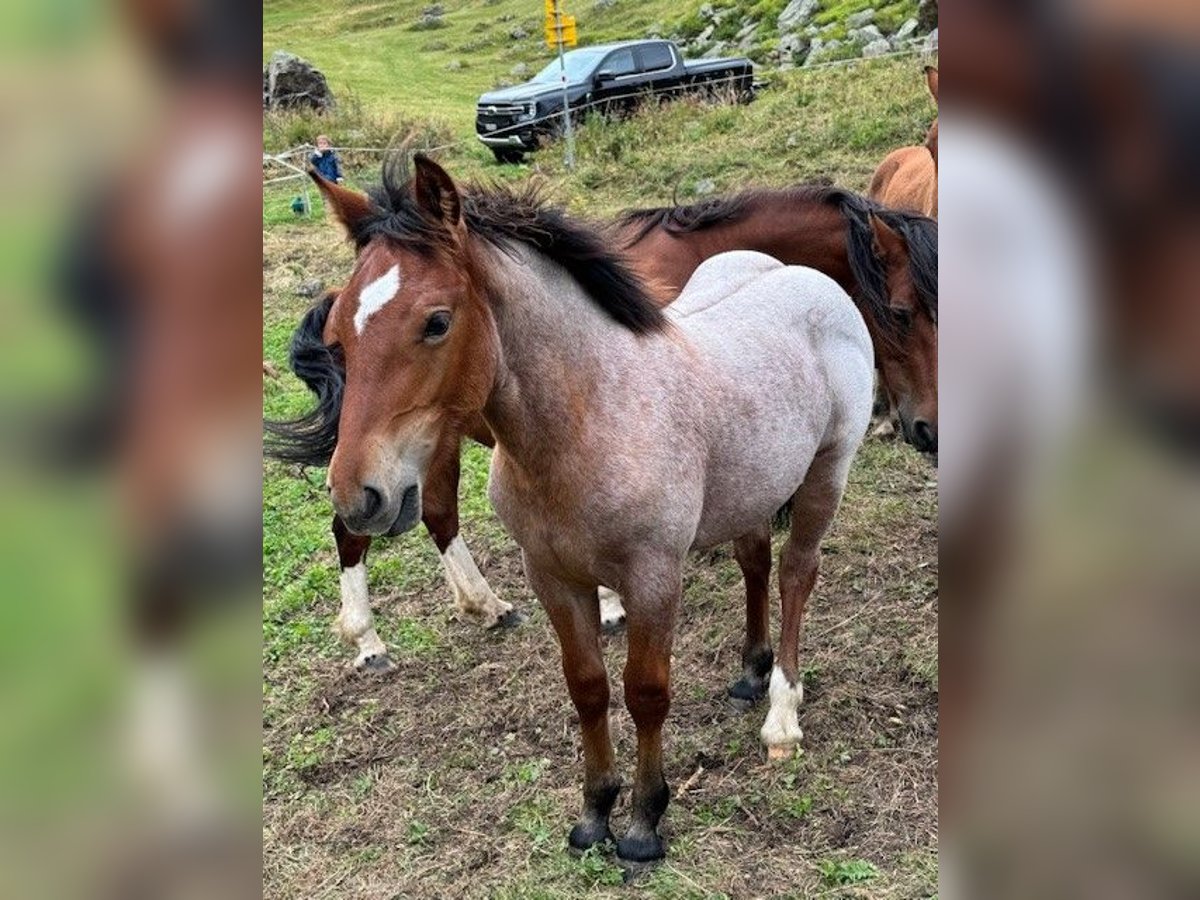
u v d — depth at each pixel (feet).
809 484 10.61
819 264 14.17
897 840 9.17
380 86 70.03
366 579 13.41
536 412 7.80
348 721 11.89
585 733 9.19
